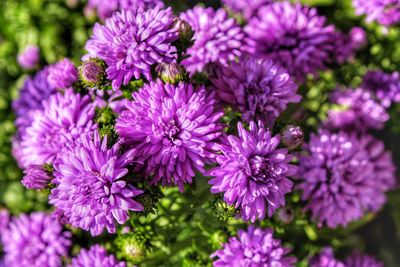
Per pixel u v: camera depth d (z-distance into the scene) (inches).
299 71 15.6
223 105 13.2
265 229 14.3
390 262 20.2
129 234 14.0
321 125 17.0
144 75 12.4
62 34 19.8
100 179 11.8
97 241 14.7
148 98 12.0
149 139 11.9
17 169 19.1
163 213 14.2
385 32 17.2
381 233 20.1
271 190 12.1
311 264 16.9
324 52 15.5
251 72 13.3
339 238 18.0
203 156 12.0
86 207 11.8
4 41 20.8
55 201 12.3
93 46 12.6
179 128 12.0
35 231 15.7
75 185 11.8
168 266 15.2
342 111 17.1
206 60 14.3
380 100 17.3
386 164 17.0
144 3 15.0
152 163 12.0
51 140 13.3
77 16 19.4
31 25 20.1
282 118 15.3
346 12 18.3
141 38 12.4
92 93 13.5
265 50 15.5
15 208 18.8
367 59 18.3
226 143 12.1
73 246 15.2
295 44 15.4
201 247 14.6
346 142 15.3
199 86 12.8
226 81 13.3
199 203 13.4
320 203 15.1
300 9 15.8
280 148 12.9
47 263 15.4
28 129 13.7
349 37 17.3
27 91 17.5
